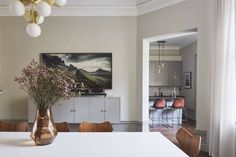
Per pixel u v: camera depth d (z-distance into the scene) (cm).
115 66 563
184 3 461
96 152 186
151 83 990
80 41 564
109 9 556
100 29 562
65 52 564
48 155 177
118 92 563
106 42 563
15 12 209
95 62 561
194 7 443
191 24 448
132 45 561
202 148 430
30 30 223
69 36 563
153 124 748
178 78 991
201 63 432
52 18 562
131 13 557
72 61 562
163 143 214
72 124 524
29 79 190
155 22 515
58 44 564
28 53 563
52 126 208
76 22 563
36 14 229
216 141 377
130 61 562
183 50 972
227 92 359
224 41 364
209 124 410
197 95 440
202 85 432
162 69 991
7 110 562
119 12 557
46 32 563
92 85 561
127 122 561
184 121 811
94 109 517
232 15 358
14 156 175
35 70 190
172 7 482
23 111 562
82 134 249
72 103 513
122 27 561
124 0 542
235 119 358
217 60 377
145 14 537
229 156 359
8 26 561
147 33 532
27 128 278
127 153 184
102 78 562
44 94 197
